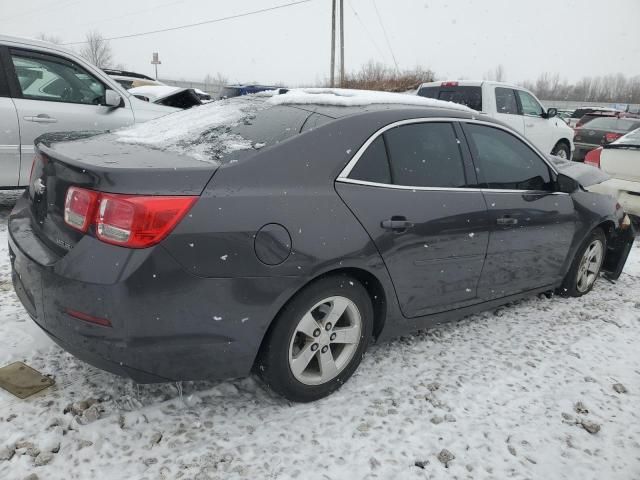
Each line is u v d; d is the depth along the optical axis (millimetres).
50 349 2879
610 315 4020
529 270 3654
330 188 2498
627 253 4660
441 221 2904
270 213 2266
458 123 3230
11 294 3537
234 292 2199
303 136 2512
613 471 2348
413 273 2840
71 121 5113
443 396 2768
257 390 2699
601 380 3074
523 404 2766
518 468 2307
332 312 2574
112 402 2490
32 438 2215
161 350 2135
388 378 2896
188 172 2162
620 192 6332
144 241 2027
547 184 3762
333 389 2691
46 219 2373
